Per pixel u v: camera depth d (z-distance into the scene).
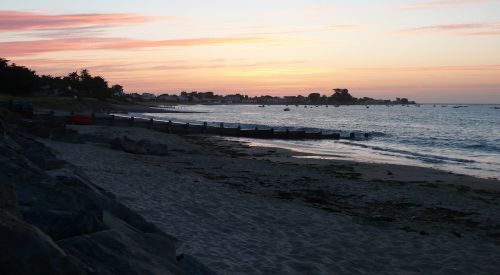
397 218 13.91
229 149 35.62
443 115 149.12
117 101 148.88
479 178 24.25
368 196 17.22
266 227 11.29
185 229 10.34
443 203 16.56
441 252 10.28
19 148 12.65
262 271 8.15
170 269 4.94
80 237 4.30
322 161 29.66
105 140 29.27
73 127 42.84
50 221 4.66
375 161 31.52
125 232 5.62
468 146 45.72
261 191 17.05
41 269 3.06
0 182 4.22
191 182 16.86
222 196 14.66
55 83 131.00
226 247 9.31
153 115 104.62
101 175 16.16
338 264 8.98
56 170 12.29
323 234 11.02
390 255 9.84
